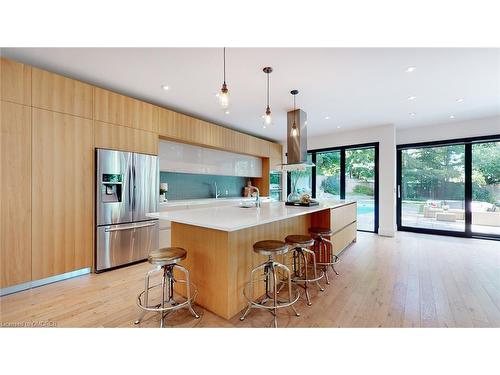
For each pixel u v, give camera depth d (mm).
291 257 2949
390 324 1864
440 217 5227
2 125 2242
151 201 3506
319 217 3395
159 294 2371
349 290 2490
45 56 2434
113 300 2238
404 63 2566
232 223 1738
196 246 2186
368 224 5680
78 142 2766
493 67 2641
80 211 2785
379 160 5324
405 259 3537
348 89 3268
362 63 2564
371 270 3084
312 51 2338
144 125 3459
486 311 2049
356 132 5684
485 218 4758
